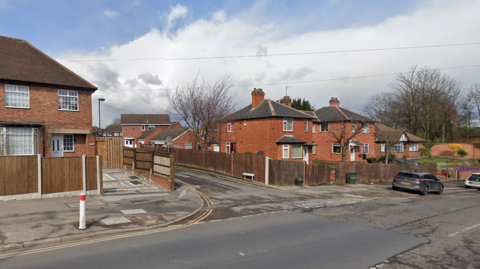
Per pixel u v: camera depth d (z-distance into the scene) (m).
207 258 6.94
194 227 9.78
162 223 9.96
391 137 44.50
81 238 8.15
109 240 8.08
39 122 19.06
